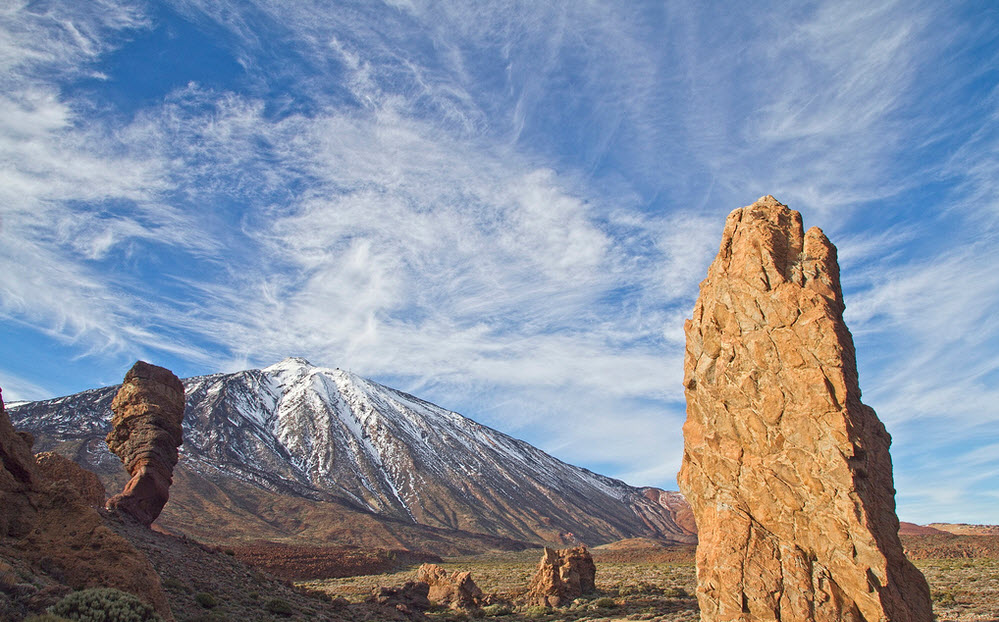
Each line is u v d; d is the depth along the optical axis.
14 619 14.98
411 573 96.75
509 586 71.56
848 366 17.42
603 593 58.72
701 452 19.20
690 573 78.00
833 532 16.05
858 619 15.38
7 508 18.98
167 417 42.66
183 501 175.00
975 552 79.69
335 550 125.31
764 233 19.31
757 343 18.41
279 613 31.05
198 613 26.14
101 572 18.55
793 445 17.16
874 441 17.06
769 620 16.12
